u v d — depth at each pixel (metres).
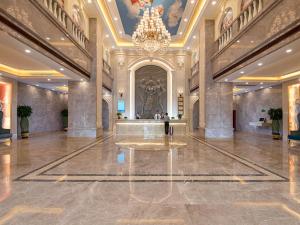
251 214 3.11
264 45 6.88
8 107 13.23
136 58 20.50
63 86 17.14
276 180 4.72
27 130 13.58
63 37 8.73
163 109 21.16
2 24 5.08
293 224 2.83
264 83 13.54
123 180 4.69
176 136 14.73
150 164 6.23
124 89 20.34
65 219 2.95
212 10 12.41
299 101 11.91
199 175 5.09
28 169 5.62
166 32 11.97
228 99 13.15
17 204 3.43
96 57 13.45
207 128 13.16
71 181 4.61
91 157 7.28
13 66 11.62
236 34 8.98
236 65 9.30
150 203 3.48
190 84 19.81
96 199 3.63
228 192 3.97
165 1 13.21
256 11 7.77
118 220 2.93
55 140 12.13
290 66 10.30
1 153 8.02
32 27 6.27
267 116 16.05
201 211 3.20
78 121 13.37
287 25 5.66
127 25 16.77
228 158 7.13
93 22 13.58
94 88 13.31
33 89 16.45
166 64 20.67
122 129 16.27
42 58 7.70
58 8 8.59
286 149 9.05
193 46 18.98
